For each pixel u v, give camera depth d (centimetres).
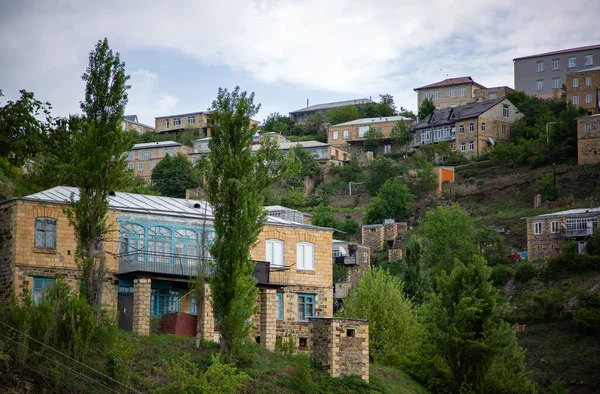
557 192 12462
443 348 6000
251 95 5428
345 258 11144
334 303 9881
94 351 4522
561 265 9756
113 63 5300
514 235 11556
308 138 18512
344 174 15162
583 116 13462
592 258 9594
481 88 18288
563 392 7188
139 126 19225
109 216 5666
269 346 5772
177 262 5894
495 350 5941
